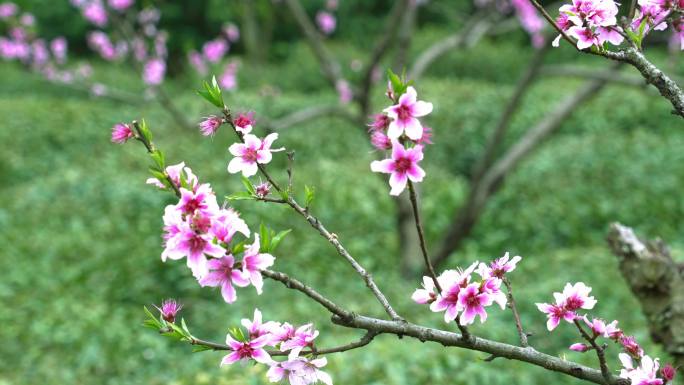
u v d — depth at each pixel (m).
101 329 7.00
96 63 22.42
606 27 1.42
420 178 1.29
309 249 8.61
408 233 8.30
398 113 1.26
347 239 9.09
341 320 1.45
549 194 10.30
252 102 15.18
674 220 9.23
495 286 1.41
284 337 1.46
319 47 7.66
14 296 7.82
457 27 22.00
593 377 1.58
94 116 15.54
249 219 8.97
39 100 17.61
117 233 9.41
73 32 22.83
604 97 14.88
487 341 1.54
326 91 18.48
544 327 6.24
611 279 7.15
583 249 8.42
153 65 11.49
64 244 9.09
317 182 10.88
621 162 11.23
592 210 9.55
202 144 12.67
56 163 13.44
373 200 10.37
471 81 18.52
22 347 6.79
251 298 7.47
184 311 7.50
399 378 5.16
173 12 21.91
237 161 1.46
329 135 13.88
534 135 7.63
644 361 1.54
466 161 13.46
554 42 1.42
